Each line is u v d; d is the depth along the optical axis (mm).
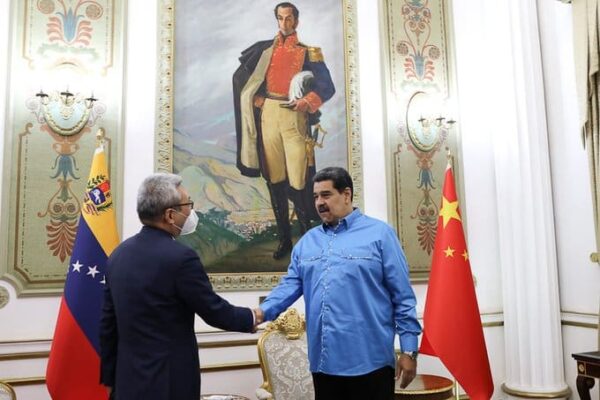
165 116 3465
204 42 3629
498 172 4137
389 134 4027
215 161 3562
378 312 2098
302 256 2277
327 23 3943
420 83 4188
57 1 3330
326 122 3848
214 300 1912
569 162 3924
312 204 3746
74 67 3312
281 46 3799
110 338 1953
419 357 3941
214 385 3398
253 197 3615
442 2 4355
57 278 3145
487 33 4352
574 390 3820
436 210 4109
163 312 1809
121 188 3316
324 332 2092
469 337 3191
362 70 4035
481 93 4355
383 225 2217
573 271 3879
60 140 3234
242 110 3658
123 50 3424
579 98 3629
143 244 1894
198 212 3488
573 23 3725
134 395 1754
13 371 3012
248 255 3566
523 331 3875
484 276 4156
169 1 3557
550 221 3943
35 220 3131
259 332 3541
